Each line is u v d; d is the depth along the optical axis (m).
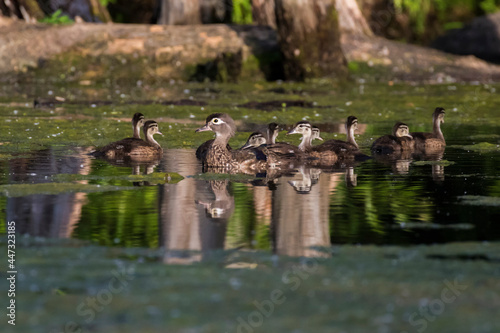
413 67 36.03
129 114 23.77
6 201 12.42
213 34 34.44
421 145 18.59
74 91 30.06
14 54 32.94
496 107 26.70
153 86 32.12
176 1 36.47
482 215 11.73
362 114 24.62
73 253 9.76
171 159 16.88
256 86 31.91
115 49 33.31
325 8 32.44
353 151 17.31
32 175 14.66
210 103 26.75
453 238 10.45
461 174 15.20
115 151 16.95
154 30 34.34
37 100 26.25
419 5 46.34
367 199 12.91
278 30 32.66
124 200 12.66
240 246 10.11
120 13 44.56
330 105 26.72
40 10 36.53
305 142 17.61
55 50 33.19
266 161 16.08
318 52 32.66
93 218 11.47
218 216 11.68
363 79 34.44
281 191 13.59
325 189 13.74
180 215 11.72
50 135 19.48
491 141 19.77
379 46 36.72
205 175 15.06
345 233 10.73
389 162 16.78
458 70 36.56
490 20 44.56
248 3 39.78
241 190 13.66
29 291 8.46
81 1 37.03
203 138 19.80
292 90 30.66
